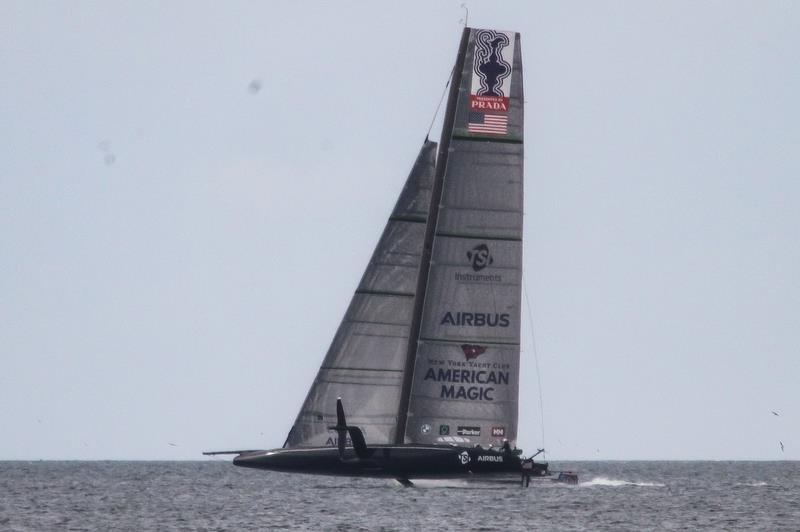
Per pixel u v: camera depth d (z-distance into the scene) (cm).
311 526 19038
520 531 18450
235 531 18550
